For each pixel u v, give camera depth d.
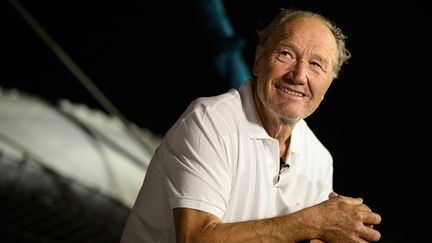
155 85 5.46
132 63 5.45
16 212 3.74
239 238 1.28
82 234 4.07
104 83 5.41
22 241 3.86
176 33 5.36
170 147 1.41
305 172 1.61
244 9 4.98
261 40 1.56
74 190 4.04
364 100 4.64
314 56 1.43
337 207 1.35
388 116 4.61
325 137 4.72
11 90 4.61
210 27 5.20
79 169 4.23
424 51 4.41
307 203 1.62
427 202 4.55
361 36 4.50
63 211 3.82
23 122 4.30
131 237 1.53
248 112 1.49
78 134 4.65
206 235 1.29
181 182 1.35
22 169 3.81
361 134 4.69
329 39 1.47
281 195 1.53
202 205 1.32
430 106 4.43
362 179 4.72
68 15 5.29
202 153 1.36
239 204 1.45
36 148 4.08
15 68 5.16
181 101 5.45
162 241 1.46
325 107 4.71
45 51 5.19
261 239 1.29
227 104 1.47
